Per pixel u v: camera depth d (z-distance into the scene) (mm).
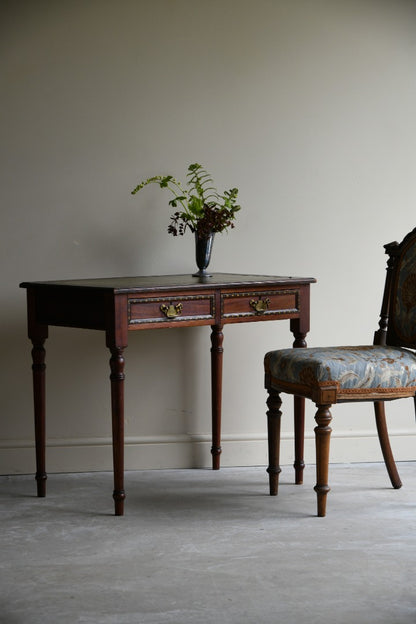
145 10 3916
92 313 3277
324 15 4043
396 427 4172
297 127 4055
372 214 4129
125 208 3965
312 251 4102
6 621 2352
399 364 3299
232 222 4051
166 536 3053
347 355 3307
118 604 2463
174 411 4047
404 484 3734
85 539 3023
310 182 4082
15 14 3832
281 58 4023
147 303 3252
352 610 2416
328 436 3250
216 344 3953
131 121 3941
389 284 3689
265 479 3838
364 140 4105
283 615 2385
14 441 3936
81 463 3969
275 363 3436
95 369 3975
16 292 3914
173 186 3992
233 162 4027
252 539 3018
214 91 3990
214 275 3850
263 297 3547
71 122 3902
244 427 4098
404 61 4113
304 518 3256
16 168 3881
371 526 3158
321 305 4121
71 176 3918
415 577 2658
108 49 3902
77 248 3941
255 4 3992
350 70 4078
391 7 4090
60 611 2416
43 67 3865
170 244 4008
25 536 3061
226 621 2350
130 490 3664
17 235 3902
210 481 3809
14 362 3926
